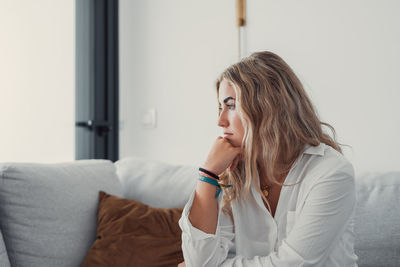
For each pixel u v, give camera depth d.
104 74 2.38
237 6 2.03
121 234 1.33
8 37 1.78
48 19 2.01
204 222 0.97
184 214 0.98
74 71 2.19
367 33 1.70
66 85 2.12
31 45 1.90
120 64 2.47
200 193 0.99
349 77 1.74
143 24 2.43
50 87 2.01
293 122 0.95
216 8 2.14
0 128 1.73
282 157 0.99
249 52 2.01
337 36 1.77
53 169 1.41
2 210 1.27
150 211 1.40
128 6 2.48
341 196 0.87
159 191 1.58
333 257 0.92
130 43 2.47
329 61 1.79
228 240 1.07
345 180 0.88
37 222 1.28
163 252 1.29
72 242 1.34
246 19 2.02
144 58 2.41
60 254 1.30
